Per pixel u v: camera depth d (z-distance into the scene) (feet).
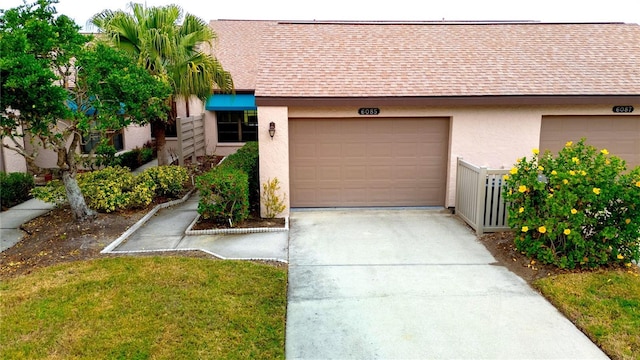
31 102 29.53
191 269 28.14
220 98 74.95
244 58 81.05
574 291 25.21
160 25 52.90
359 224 39.86
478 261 30.83
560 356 19.63
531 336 21.22
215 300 23.95
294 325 22.40
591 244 28.02
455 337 21.24
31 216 42.34
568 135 44.65
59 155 36.17
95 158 56.70
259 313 22.86
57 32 32.78
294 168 44.21
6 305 23.56
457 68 44.91
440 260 31.09
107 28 49.80
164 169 49.80
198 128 72.08
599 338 20.67
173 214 43.37
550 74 44.06
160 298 24.06
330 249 33.40
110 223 38.34
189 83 52.75
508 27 53.72
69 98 33.83
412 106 41.55
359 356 19.81
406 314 23.47
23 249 32.96
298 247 33.83
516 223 30.32
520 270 29.04
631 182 27.58
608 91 41.60
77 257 31.17
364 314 23.49
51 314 22.43
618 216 28.07
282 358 19.29
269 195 41.39
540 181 29.40
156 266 28.63
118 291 24.94
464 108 42.39
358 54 47.19
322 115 42.14
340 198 45.01
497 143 43.24
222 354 19.34
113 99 33.71
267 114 40.68
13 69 27.50
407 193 45.16
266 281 26.76
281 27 52.42
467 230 37.88
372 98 40.34
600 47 49.19
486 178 35.76
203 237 36.11
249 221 40.09
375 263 30.63
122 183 43.60
